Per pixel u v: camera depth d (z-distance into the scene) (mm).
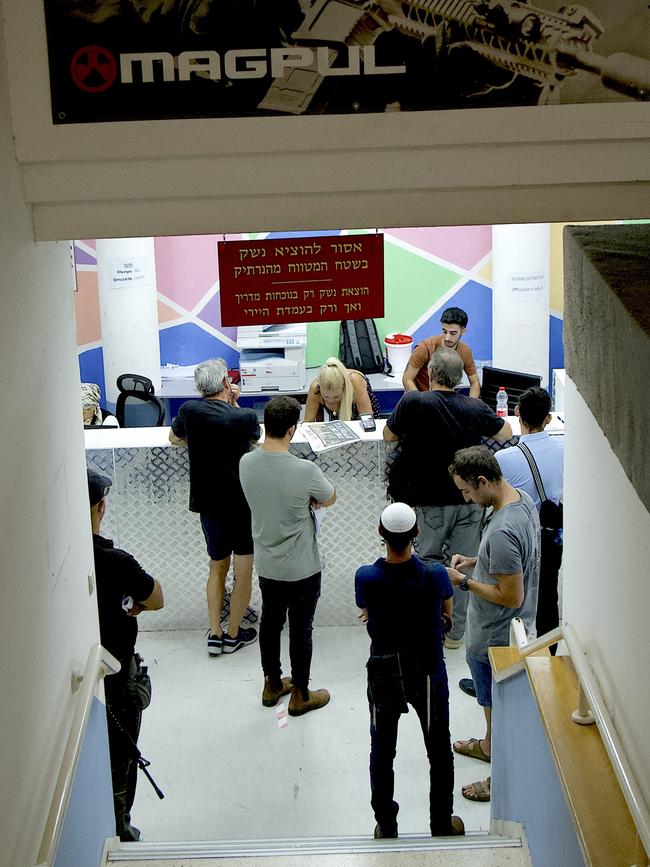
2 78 2645
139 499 5832
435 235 9609
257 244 3352
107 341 9141
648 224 3541
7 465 2453
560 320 9758
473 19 2711
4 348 2461
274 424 4887
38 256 2893
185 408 5496
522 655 3686
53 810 2547
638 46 2721
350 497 5855
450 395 5449
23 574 2586
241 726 5230
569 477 3643
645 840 2240
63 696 3047
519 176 2852
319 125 2777
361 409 6723
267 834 4488
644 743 2539
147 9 2689
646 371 2264
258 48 2721
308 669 5262
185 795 4746
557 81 2750
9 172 2645
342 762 4949
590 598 3277
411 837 4148
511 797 3971
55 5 2674
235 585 5758
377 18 2713
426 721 4137
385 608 4020
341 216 2910
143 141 2770
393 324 9828
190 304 9625
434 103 2764
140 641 6023
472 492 4344
